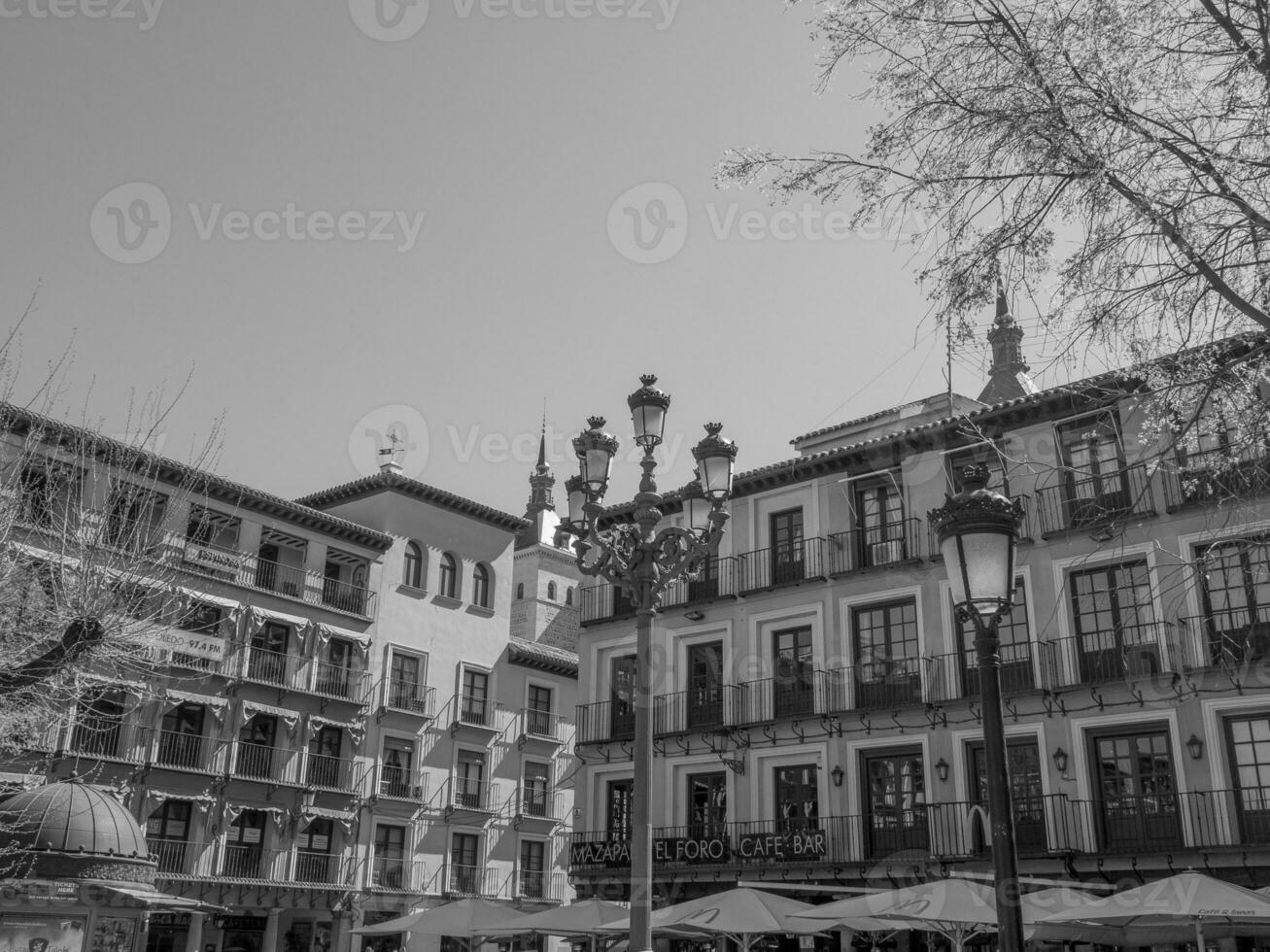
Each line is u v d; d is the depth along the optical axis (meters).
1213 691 21.59
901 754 25.73
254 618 37.06
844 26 8.88
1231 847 20.42
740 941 21.97
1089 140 8.10
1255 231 8.01
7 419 17.09
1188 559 22.09
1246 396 8.45
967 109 8.56
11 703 16.05
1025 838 23.09
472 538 46.72
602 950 26.78
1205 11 8.17
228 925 35.41
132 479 18.62
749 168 9.25
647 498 13.02
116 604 15.59
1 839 18.05
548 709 48.31
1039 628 24.14
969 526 8.07
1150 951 21.14
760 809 27.50
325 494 45.19
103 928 18.14
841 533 28.41
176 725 34.81
